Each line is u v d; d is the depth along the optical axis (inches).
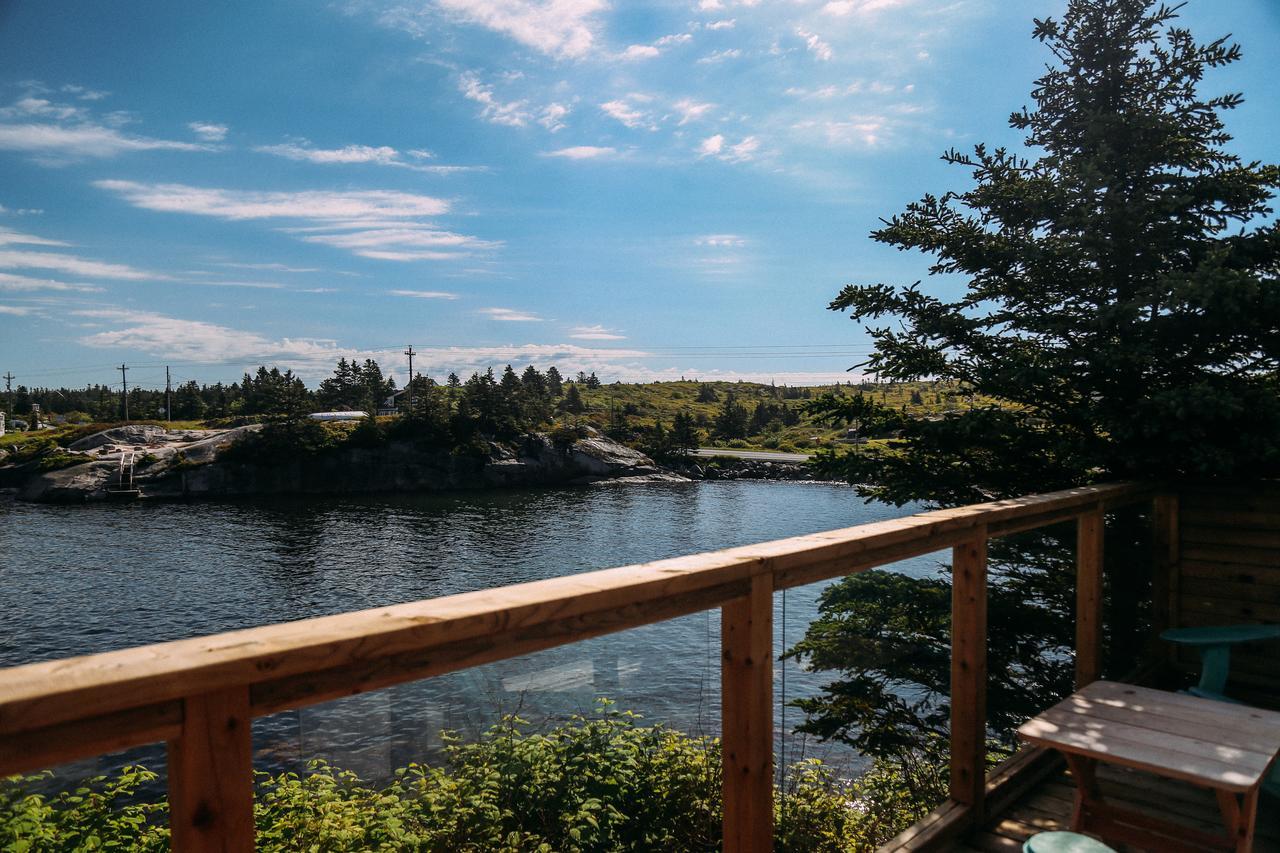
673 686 78.1
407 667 48.0
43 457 3398.1
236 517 2573.8
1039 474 260.7
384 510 2723.9
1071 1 277.1
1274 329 220.7
